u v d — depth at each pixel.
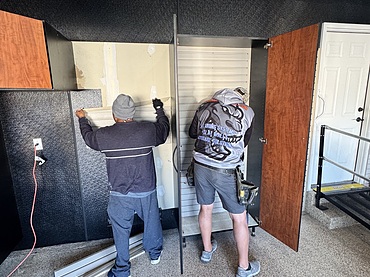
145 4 2.03
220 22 2.18
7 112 1.97
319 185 2.57
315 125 2.80
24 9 1.84
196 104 2.36
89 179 2.23
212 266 1.98
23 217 2.18
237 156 1.77
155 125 1.82
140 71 2.14
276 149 2.15
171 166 2.42
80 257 2.13
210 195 1.88
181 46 2.23
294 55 1.86
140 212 1.83
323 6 2.37
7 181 2.02
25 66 1.44
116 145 1.66
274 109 2.12
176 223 2.50
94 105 2.11
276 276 1.85
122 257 1.82
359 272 1.88
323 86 2.72
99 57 2.04
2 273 1.95
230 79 2.39
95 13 1.97
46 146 2.09
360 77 2.81
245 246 1.81
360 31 2.54
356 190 2.74
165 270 1.94
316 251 2.12
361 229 2.43
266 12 2.25
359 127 2.96
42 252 2.20
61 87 1.72
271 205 2.29
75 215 2.28
